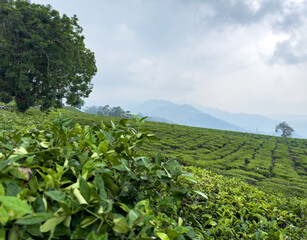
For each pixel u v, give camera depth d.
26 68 17.69
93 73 25.98
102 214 0.67
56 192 0.67
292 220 3.24
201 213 2.77
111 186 0.93
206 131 38.62
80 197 0.69
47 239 0.64
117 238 0.70
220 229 2.34
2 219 0.52
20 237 0.57
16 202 0.54
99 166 0.88
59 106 21.33
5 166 0.69
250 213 2.95
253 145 30.11
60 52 19.28
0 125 2.03
